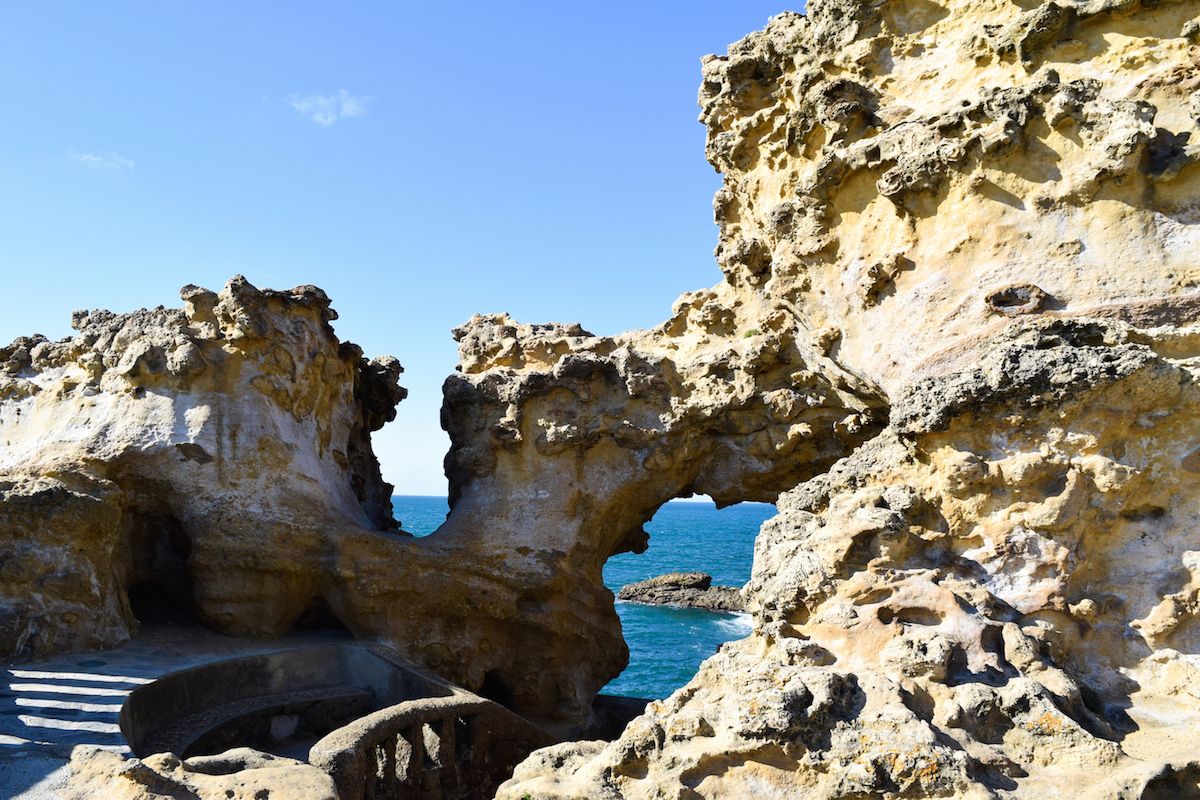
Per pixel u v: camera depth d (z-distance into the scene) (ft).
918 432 32.60
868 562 31.22
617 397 60.03
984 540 31.63
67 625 42.98
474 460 60.90
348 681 50.16
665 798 25.64
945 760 23.80
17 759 29.32
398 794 38.86
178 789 28.32
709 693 29.14
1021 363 31.24
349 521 56.39
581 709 58.03
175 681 40.96
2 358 59.52
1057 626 30.35
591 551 59.41
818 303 45.21
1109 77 37.29
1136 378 30.25
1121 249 34.50
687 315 62.13
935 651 27.61
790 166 48.67
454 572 55.57
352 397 65.36
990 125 37.06
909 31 44.57
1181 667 29.25
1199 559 30.53
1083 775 24.08
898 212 40.11
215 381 52.70
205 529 49.83
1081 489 30.89
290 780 29.66
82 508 44.06
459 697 44.88
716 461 59.93
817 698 25.73
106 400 52.60
